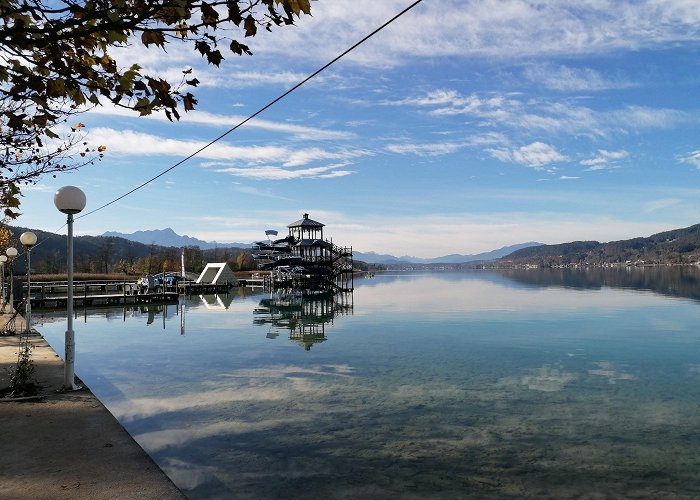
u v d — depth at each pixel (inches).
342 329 808.3
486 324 872.3
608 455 252.1
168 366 495.2
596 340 678.5
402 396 371.2
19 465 179.5
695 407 342.6
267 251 2345.0
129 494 154.9
